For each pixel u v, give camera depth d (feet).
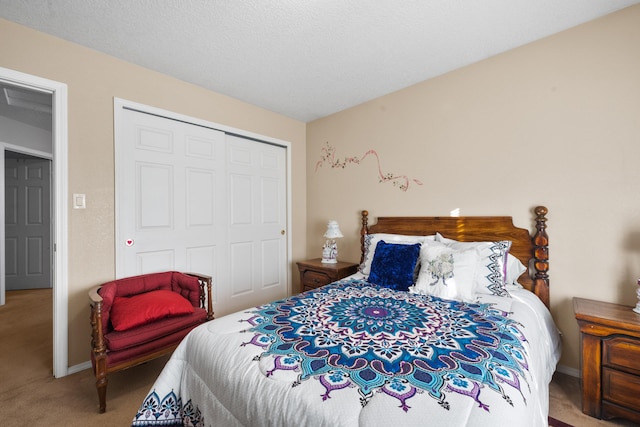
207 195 9.40
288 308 5.31
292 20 5.98
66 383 6.22
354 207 10.71
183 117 8.66
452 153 8.18
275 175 11.72
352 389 2.88
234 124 10.01
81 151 6.80
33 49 6.20
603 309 5.45
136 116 7.82
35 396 5.78
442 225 8.26
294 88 9.22
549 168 6.65
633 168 5.71
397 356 3.48
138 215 7.84
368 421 2.49
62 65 6.56
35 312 10.61
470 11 5.74
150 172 8.09
